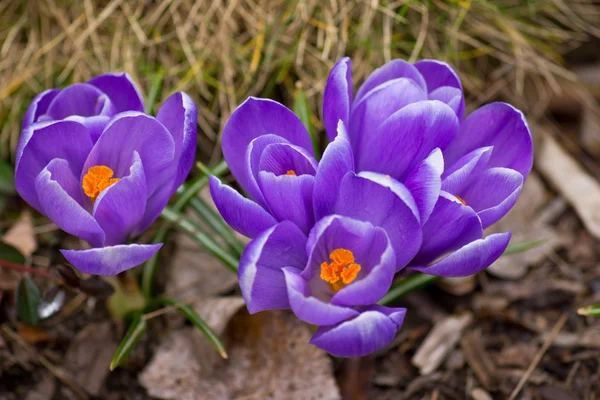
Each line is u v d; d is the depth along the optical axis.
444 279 0.54
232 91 0.56
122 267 0.42
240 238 0.54
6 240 0.55
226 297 0.52
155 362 0.51
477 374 0.51
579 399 0.50
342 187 0.41
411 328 0.53
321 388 0.50
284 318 0.51
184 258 0.55
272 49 0.56
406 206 0.41
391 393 0.51
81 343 0.52
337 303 0.41
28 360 0.52
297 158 0.42
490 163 0.44
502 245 0.42
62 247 0.56
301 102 0.50
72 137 0.43
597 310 0.45
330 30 0.56
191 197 0.50
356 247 0.42
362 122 0.43
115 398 0.51
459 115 0.44
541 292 0.55
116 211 0.43
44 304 0.48
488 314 0.54
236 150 0.44
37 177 0.42
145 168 0.44
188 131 0.43
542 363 0.52
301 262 0.42
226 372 0.50
